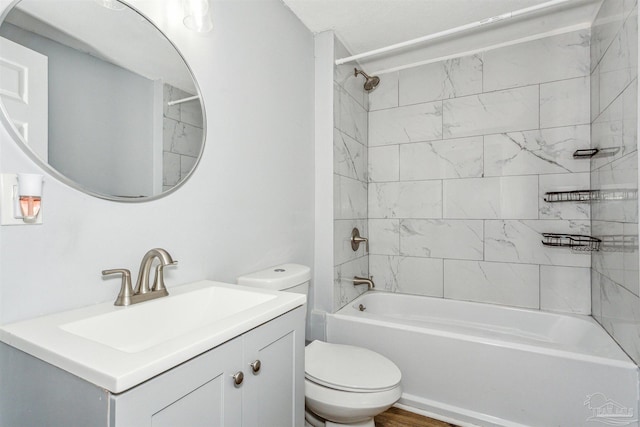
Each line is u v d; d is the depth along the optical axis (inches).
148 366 21.7
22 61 30.2
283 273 58.8
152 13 42.2
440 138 95.4
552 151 82.0
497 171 88.2
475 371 62.6
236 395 30.1
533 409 57.7
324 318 79.2
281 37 69.2
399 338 70.2
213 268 50.9
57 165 32.3
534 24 79.1
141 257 40.1
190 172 46.8
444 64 95.0
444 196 94.7
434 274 95.7
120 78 38.4
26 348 25.5
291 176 72.7
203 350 26.1
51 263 31.8
